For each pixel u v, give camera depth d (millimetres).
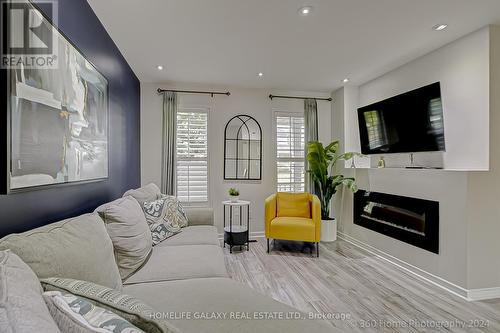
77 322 661
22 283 691
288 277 2695
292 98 4355
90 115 1873
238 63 3189
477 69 2424
